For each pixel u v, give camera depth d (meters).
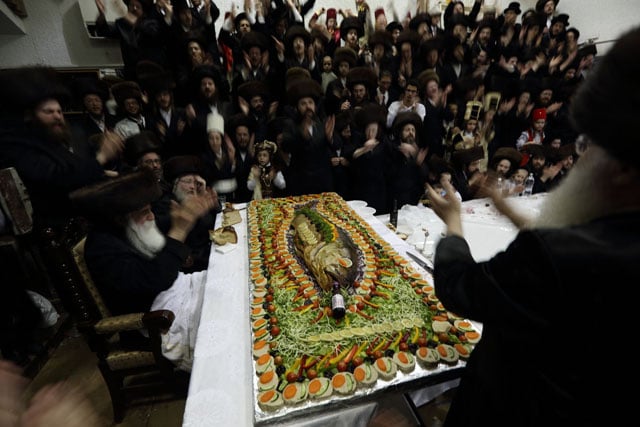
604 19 6.04
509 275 0.52
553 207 0.58
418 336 1.11
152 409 1.90
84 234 1.74
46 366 2.30
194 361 1.08
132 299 1.59
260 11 4.19
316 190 3.18
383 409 1.19
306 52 3.83
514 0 6.00
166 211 2.38
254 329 1.18
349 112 3.40
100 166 2.35
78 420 0.62
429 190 0.88
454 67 4.47
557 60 4.81
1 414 0.58
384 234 2.02
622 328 0.44
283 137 3.08
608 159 0.47
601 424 0.50
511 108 4.23
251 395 0.95
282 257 1.71
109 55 4.55
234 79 3.85
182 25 3.56
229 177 3.08
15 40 4.18
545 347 0.53
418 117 3.11
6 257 2.27
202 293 1.75
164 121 3.23
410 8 5.38
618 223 0.47
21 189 2.18
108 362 1.64
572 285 0.46
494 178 1.05
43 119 2.01
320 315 1.24
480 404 0.72
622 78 0.42
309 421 0.90
